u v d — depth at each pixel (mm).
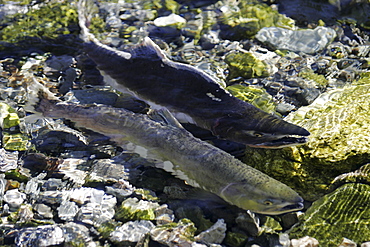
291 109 5891
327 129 4945
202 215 4391
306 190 4715
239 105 5305
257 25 7734
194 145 4625
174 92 5684
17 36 7348
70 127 5477
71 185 4723
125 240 4141
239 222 4297
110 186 4719
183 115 5480
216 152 4523
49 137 5348
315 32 7516
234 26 7742
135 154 4980
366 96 5578
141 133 4930
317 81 6422
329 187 4672
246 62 6773
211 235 4203
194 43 7438
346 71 6645
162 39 7539
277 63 6855
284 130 4793
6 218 4344
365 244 4059
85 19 7836
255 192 4121
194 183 4570
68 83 6359
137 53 6203
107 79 6324
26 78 6469
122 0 8531
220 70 6719
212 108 5371
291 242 4145
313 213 4391
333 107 5445
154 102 5738
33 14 7859
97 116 5242
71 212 4418
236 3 8398
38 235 4152
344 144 4742
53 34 7410
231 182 4266
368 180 4641
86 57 6820
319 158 4660
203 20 7965
